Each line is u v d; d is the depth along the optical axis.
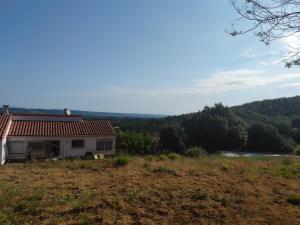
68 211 8.70
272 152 55.62
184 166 17.20
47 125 32.50
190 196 10.32
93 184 12.23
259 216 8.61
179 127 55.19
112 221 7.98
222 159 22.64
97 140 32.34
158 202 9.60
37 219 8.11
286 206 9.55
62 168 17.58
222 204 9.58
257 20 5.42
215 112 62.34
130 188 11.29
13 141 28.92
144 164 17.86
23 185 12.11
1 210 8.80
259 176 14.38
